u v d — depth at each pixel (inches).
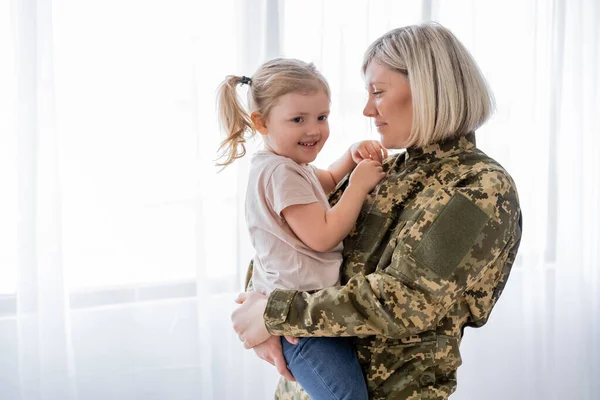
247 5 88.5
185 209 89.4
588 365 110.7
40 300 84.7
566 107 105.6
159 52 86.7
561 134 106.0
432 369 50.4
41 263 84.1
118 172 86.9
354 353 51.0
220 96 59.2
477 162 51.2
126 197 87.4
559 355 109.7
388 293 45.5
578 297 108.6
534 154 103.2
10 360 85.7
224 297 91.7
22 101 81.7
